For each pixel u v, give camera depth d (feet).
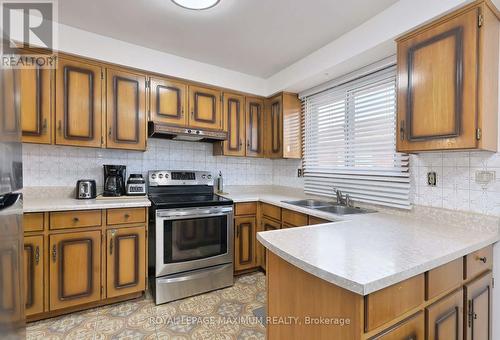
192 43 7.69
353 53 6.71
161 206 7.41
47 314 6.51
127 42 7.71
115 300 7.32
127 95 7.98
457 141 4.58
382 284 2.75
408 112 5.32
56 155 8.01
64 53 7.01
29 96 6.70
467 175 5.34
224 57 8.61
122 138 7.89
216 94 9.60
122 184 8.40
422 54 5.11
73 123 7.23
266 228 9.20
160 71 8.27
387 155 7.05
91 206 6.68
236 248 9.05
